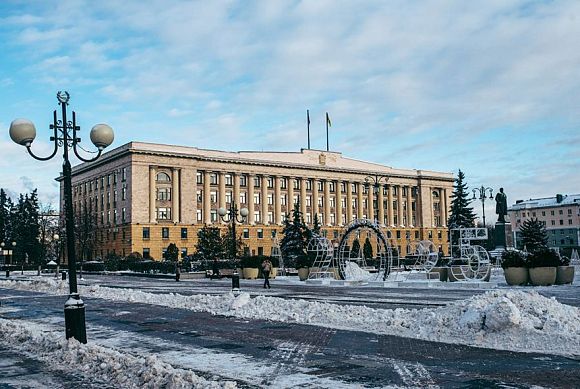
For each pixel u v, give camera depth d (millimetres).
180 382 8086
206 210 92375
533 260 27500
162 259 85062
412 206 120688
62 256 97312
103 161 92500
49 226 104188
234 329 14359
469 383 8344
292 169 103312
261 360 10320
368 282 33281
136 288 34562
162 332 14070
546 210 134125
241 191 97438
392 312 15172
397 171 118188
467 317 12414
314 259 40312
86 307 20781
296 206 82062
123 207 87750
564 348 10680
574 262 64188
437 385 8266
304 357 10516
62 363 10375
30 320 17641
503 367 9359
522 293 13133
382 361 10023
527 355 10273
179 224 88562
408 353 10695
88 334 13883
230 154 96000
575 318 12203
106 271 70750
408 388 8133
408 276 41062
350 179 110750
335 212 108938
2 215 100062
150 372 8672
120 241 87688
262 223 98625
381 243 35656
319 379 8758
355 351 11008
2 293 30828
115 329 14742
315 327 14312
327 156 108438
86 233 82688
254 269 44688
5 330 14148
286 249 79812
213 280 45969
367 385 8344
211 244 75125
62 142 12883
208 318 16703
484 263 33875
